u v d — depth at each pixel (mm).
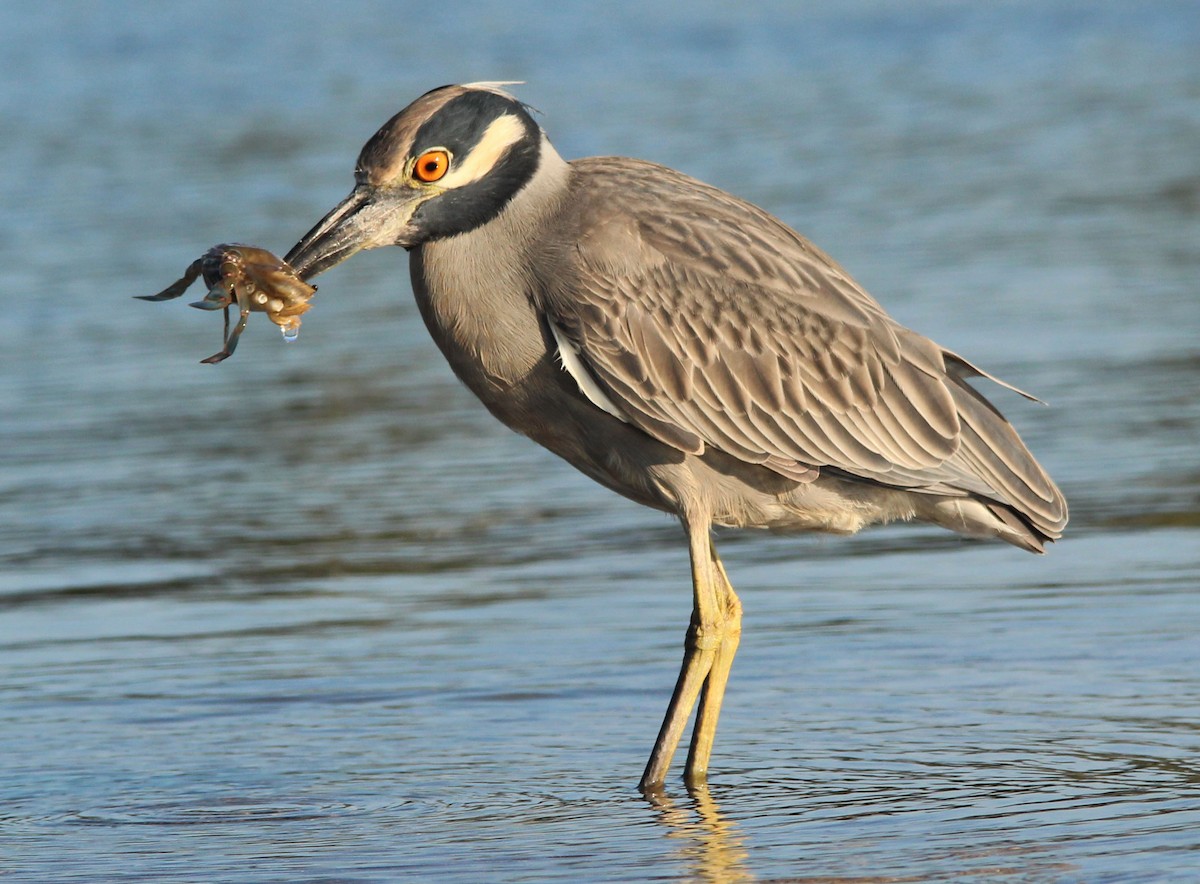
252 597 13484
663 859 8438
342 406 19250
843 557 14195
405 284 25625
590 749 10367
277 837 8922
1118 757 9719
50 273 24562
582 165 10312
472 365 10062
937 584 13258
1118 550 13703
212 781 9852
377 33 50844
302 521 15406
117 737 10625
